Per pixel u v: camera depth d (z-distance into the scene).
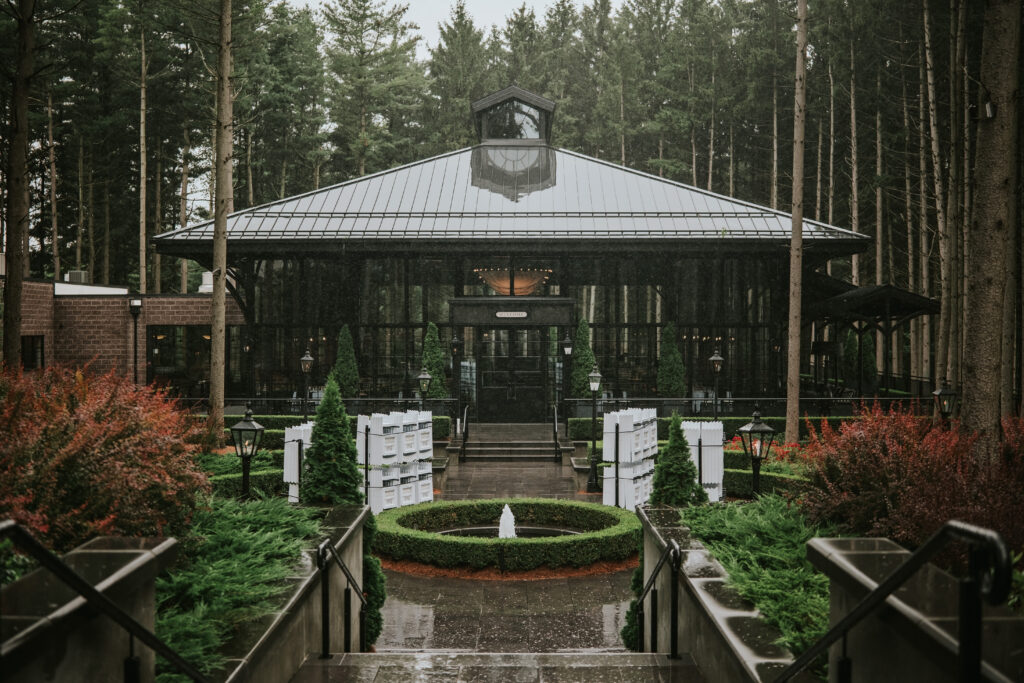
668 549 8.53
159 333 38.44
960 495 8.19
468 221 36.28
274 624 6.98
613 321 36.41
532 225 36.03
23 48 16.39
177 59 53.66
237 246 35.38
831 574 5.09
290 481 17.81
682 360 35.88
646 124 60.69
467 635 12.54
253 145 62.94
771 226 36.03
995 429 10.73
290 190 66.38
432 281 36.44
